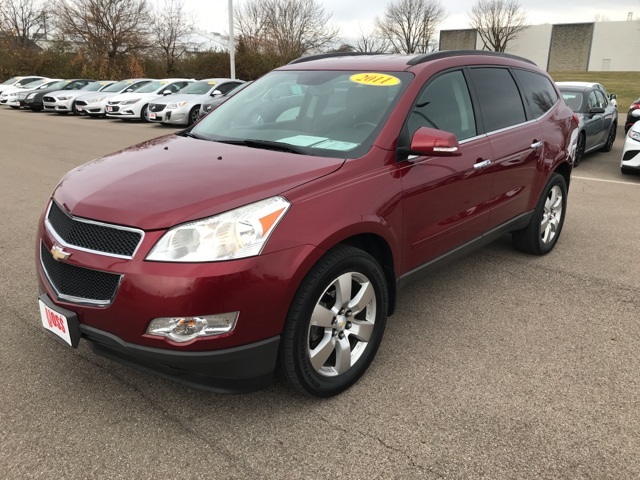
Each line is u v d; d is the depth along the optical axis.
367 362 2.98
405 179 3.06
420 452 2.42
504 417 2.66
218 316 2.32
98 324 2.43
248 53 36.25
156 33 41.31
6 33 40.94
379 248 3.07
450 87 3.65
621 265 4.76
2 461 2.34
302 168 2.77
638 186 8.01
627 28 64.75
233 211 2.40
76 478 2.26
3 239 5.36
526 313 3.82
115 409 2.71
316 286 2.55
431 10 62.28
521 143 4.19
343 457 2.39
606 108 10.78
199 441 2.49
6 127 16.45
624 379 2.99
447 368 3.10
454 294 4.14
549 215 4.94
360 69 3.66
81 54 38.56
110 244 2.41
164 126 17.17
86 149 11.60
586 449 2.44
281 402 2.78
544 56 70.06
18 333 3.45
